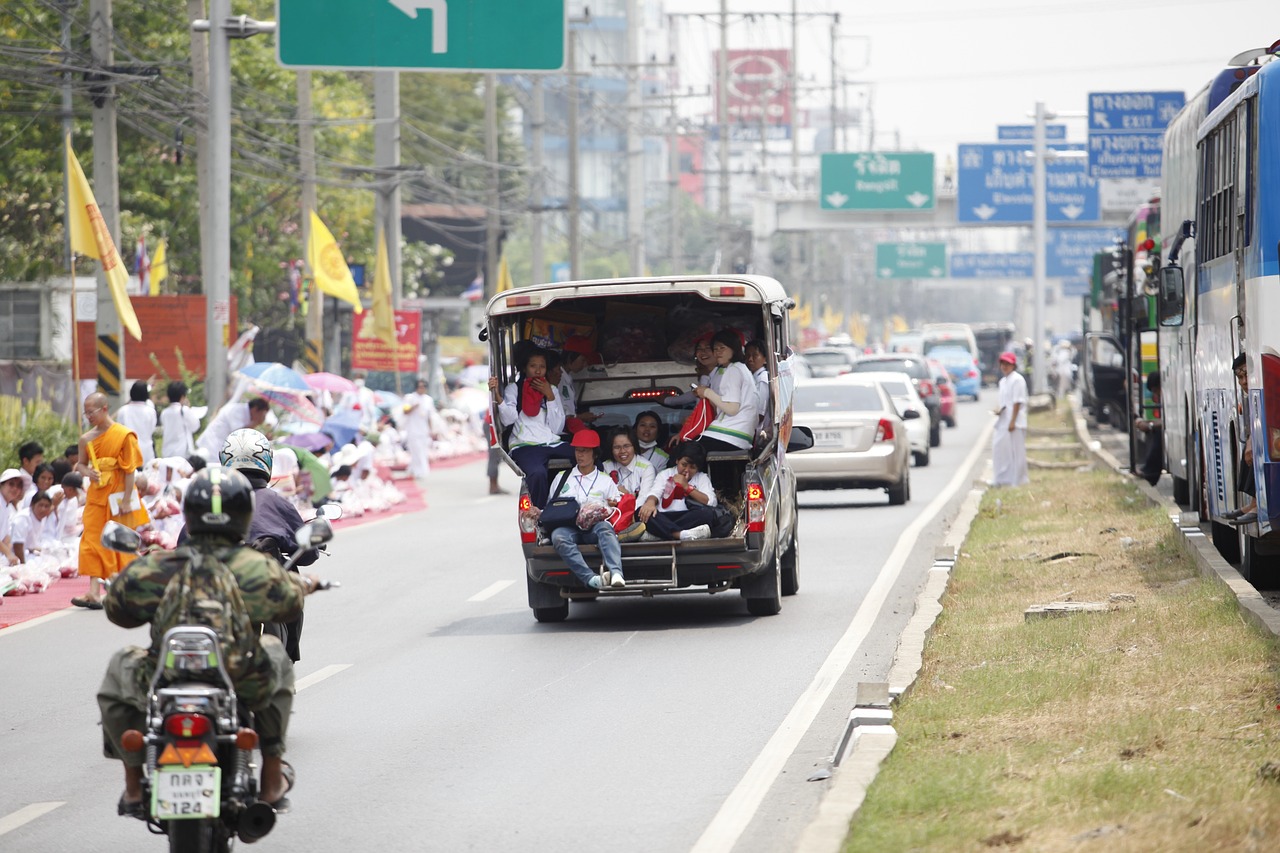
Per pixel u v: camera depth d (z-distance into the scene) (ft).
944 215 541.34
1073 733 76.95
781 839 66.18
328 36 199.93
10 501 152.25
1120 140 419.54
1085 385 414.41
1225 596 106.93
